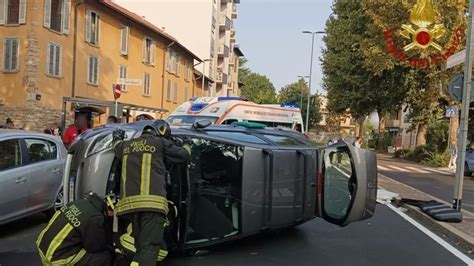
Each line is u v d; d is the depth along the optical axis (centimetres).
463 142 950
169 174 570
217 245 686
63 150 853
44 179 785
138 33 3288
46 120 2300
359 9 3331
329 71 4059
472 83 954
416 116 3197
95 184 557
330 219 703
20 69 2225
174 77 4038
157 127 458
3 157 723
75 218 414
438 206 954
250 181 621
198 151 609
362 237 779
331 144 714
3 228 764
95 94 2748
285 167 664
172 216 549
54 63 2359
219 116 1360
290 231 802
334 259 643
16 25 2233
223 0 6222
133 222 415
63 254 409
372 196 692
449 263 642
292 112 1689
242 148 621
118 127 598
